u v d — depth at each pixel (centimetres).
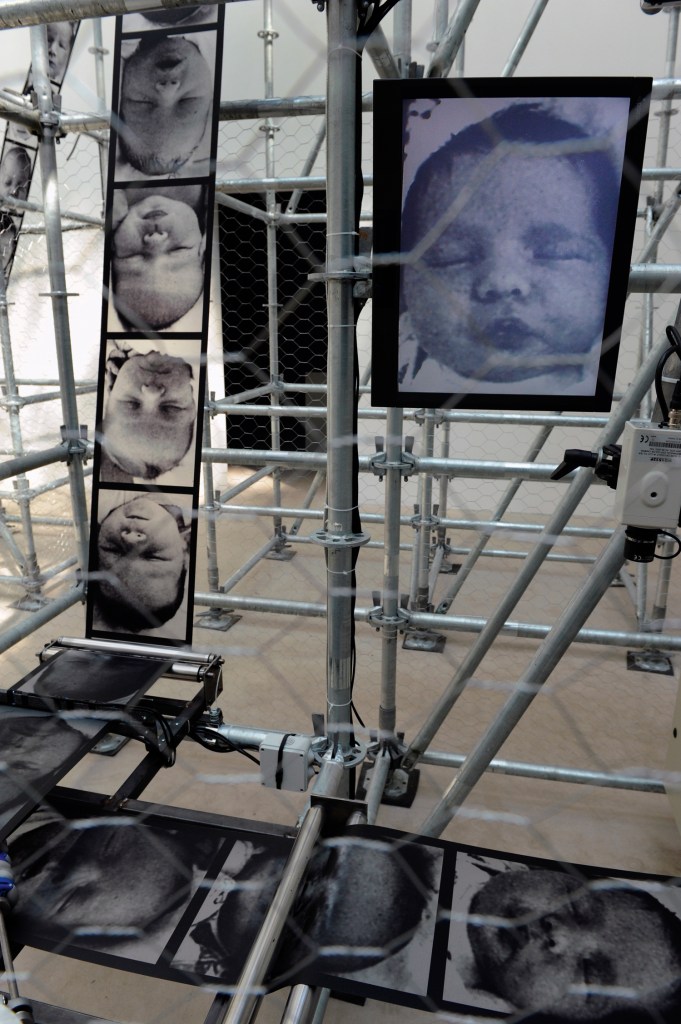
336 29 94
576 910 95
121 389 160
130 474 161
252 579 326
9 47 194
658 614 263
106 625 168
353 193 102
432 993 84
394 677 167
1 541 381
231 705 219
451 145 95
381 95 93
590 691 229
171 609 162
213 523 285
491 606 290
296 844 101
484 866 103
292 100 145
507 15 285
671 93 168
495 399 108
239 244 367
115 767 192
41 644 262
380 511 385
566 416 246
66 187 341
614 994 84
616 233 97
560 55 286
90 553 166
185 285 152
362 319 275
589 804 179
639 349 255
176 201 151
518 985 85
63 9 107
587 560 301
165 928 95
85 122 156
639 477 91
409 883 99
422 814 175
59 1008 98
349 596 121
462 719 213
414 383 109
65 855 107
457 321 104
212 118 146
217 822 114
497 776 190
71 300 367
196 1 103
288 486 452
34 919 96
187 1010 125
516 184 96
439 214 99
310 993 83
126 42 149
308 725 207
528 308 102
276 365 316
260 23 266
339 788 122
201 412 155
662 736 204
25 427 399
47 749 123
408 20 127
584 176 94
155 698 141
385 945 89
